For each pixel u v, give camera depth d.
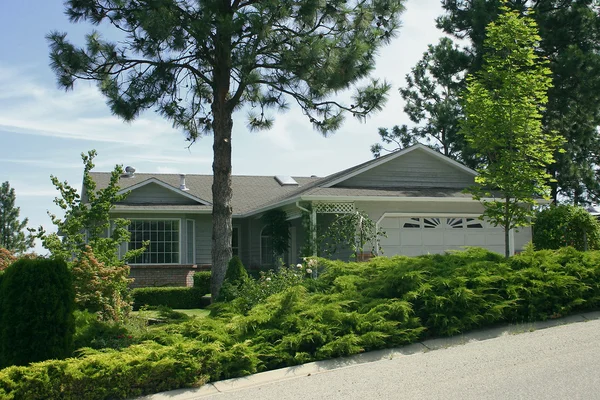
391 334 8.30
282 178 27.67
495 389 6.30
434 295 8.86
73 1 13.75
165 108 15.38
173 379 7.15
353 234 16.72
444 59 27.16
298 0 13.77
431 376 6.92
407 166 19.31
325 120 15.42
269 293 10.91
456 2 27.75
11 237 41.34
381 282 9.71
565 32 24.88
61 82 13.94
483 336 8.61
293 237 21.84
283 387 6.97
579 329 8.54
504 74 11.62
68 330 7.58
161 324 10.27
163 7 12.70
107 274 10.62
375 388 6.65
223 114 14.93
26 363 7.24
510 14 11.98
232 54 13.90
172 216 20.56
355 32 14.78
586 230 16.47
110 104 14.41
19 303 7.34
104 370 6.80
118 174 12.23
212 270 14.74
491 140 11.71
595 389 6.05
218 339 7.91
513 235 18.98
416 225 18.11
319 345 8.18
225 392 6.95
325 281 10.83
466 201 17.78
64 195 12.05
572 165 28.00
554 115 25.86
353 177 18.61
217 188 14.88
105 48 14.02
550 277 9.61
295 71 14.11
